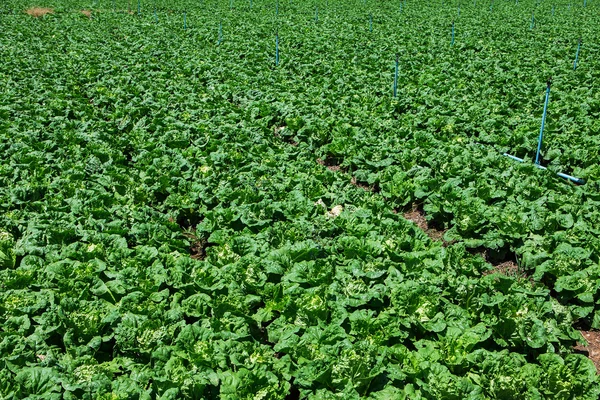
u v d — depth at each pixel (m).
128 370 7.45
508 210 10.91
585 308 8.79
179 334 7.66
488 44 27.38
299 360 7.43
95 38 29.31
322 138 15.26
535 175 12.64
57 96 18.47
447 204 11.34
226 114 17.28
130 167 14.26
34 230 10.35
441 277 8.84
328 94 18.70
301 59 24.20
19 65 22.61
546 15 38.81
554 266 9.35
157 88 19.48
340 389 7.00
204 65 22.59
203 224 10.95
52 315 7.96
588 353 8.36
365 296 8.45
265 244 9.96
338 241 10.07
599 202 11.53
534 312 8.20
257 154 14.12
